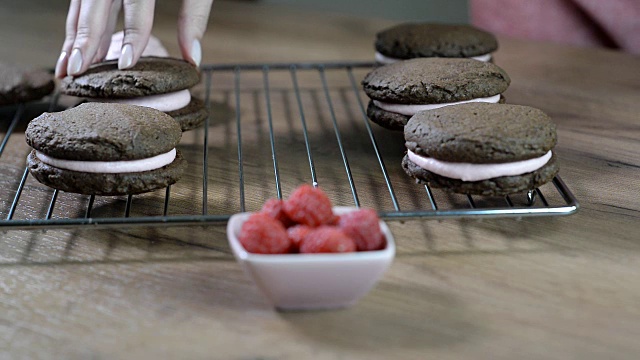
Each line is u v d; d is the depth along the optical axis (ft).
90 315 3.34
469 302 3.42
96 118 4.12
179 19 5.20
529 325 3.27
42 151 4.02
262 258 3.12
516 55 6.89
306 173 4.70
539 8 7.53
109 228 3.89
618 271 3.68
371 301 3.43
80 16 4.93
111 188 3.96
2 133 5.25
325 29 7.66
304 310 3.38
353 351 3.11
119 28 7.48
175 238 3.94
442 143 3.91
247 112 5.68
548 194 4.38
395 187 4.50
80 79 4.90
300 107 5.26
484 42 5.69
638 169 4.76
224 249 3.85
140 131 4.00
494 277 3.61
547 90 6.08
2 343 3.16
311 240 3.20
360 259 3.14
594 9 7.18
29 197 4.39
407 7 9.65
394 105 4.82
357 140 5.18
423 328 3.25
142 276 3.62
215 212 4.21
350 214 3.31
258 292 3.51
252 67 5.98
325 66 6.06
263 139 5.20
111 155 3.92
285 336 3.20
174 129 4.17
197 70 5.26
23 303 3.42
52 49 7.03
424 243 3.88
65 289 3.52
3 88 5.30
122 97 4.84
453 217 3.76
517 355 3.09
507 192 3.94
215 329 3.25
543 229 4.03
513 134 3.89
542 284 3.56
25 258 3.77
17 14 8.07
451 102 4.72
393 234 3.96
